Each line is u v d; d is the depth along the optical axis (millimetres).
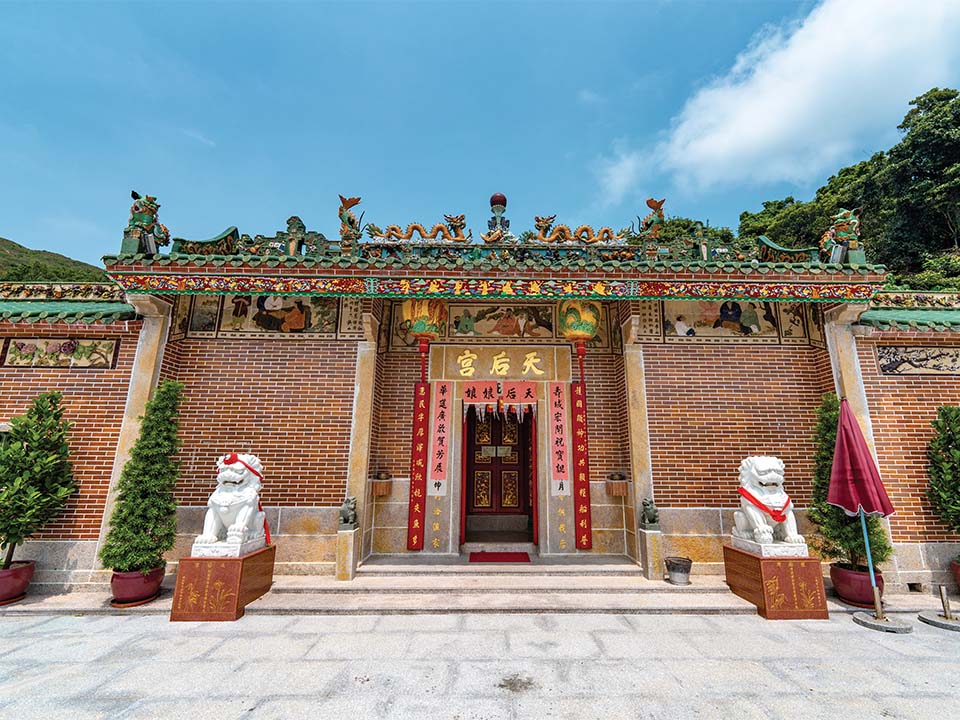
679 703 3570
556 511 7727
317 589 6215
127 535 5668
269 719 3346
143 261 6297
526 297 6609
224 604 5406
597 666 4203
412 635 4922
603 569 6891
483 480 9625
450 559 7367
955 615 5406
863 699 3631
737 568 6188
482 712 3445
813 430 7434
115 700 3590
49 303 7574
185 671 4086
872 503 5461
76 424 6754
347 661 4293
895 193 27422
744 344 7711
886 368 7121
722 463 7301
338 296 6672
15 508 5746
